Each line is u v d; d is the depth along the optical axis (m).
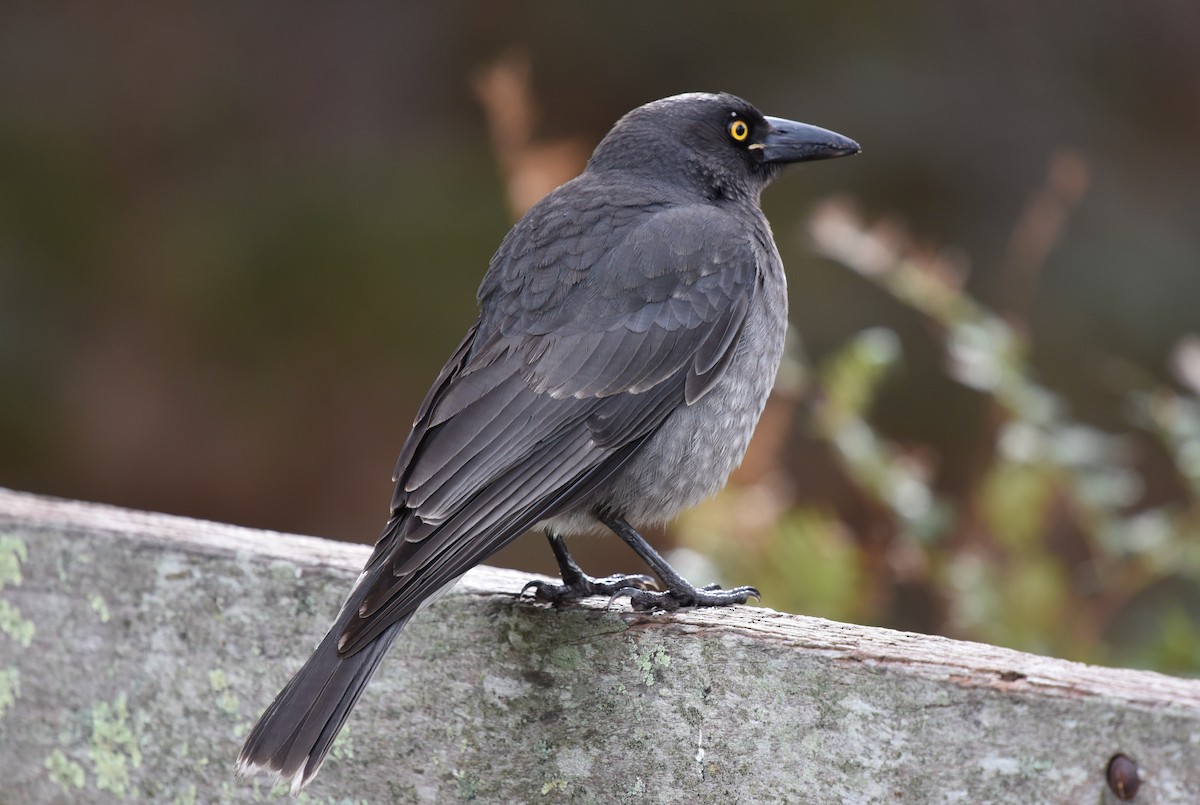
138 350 19.94
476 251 20.03
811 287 18.11
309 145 21.53
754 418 8.61
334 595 7.11
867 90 20.45
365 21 22.25
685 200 8.98
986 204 19.95
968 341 10.27
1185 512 12.42
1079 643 9.74
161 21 22.22
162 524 7.66
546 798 6.71
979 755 5.74
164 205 21.00
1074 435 9.97
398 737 6.94
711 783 6.34
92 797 7.60
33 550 7.60
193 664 7.36
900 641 6.16
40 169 20.92
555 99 21.09
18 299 19.94
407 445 7.54
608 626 6.57
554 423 7.75
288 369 19.80
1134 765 5.46
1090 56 21.03
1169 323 18.30
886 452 10.40
